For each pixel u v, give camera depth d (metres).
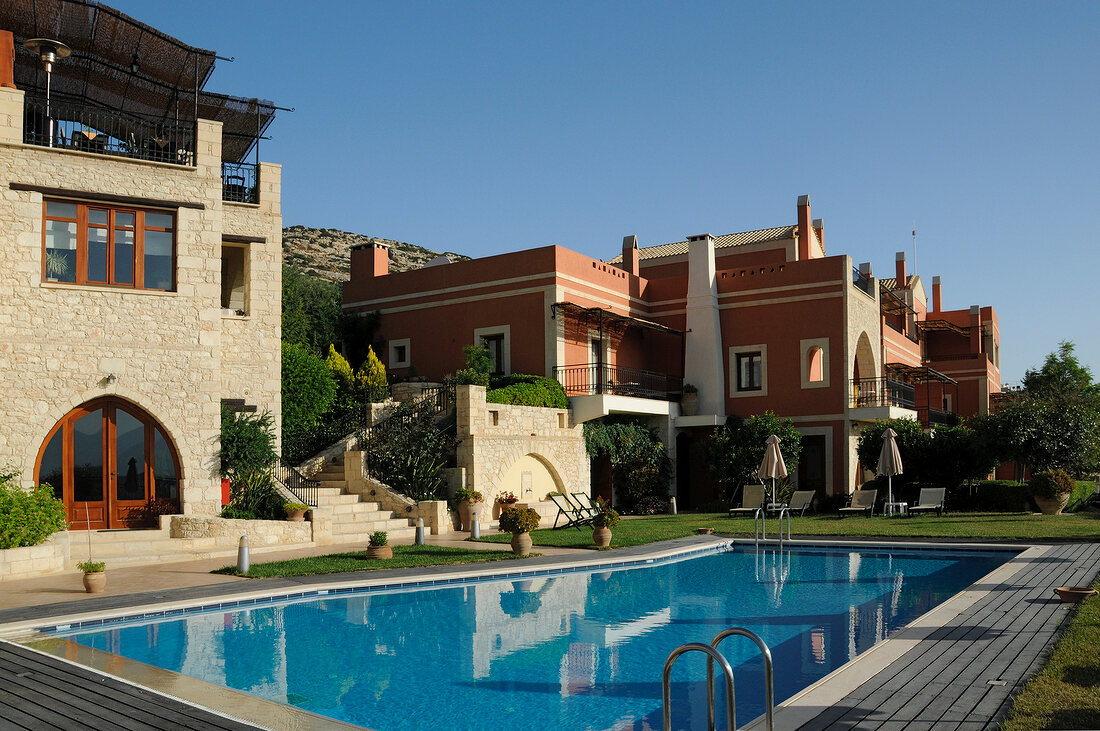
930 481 24.83
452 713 6.85
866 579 13.52
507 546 16.97
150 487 17.05
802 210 33.56
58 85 19.45
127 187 16.98
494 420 22.28
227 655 8.74
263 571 13.48
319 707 6.99
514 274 27.11
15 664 7.80
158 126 19.97
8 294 15.73
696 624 10.21
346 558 15.03
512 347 27.02
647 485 26.92
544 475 24.23
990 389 43.91
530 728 6.48
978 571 13.99
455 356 28.20
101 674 7.43
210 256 17.70
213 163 17.88
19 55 18.09
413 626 10.20
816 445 28.09
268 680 7.78
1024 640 7.83
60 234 16.44
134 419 17.02
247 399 19.97
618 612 10.99
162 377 17.03
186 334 17.34
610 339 28.75
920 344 42.88
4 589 12.22
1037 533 16.91
